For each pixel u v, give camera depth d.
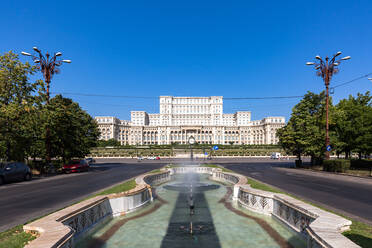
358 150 27.30
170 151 78.62
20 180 18.89
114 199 9.23
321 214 6.07
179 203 11.66
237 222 8.39
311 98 32.72
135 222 8.45
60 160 30.44
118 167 35.69
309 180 18.34
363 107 27.89
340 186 15.07
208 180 21.12
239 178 15.47
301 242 6.43
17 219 7.73
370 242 4.80
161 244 6.36
